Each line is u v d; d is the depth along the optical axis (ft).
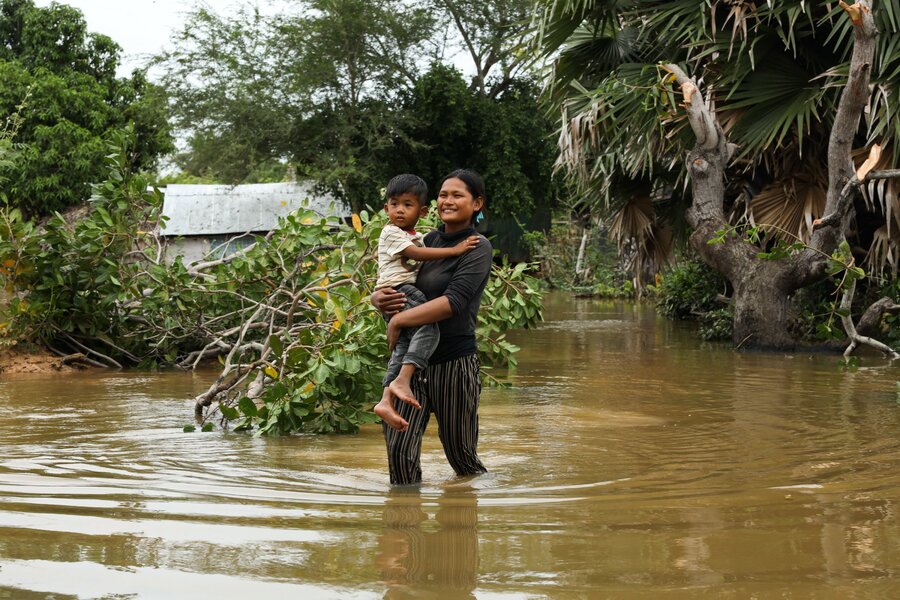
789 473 13.88
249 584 8.30
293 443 17.24
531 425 19.03
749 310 36.22
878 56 32.73
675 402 22.38
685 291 53.57
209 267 29.78
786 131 32.65
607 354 35.17
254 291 28.55
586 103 40.60
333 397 19.13
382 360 20.57
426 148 79.46
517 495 12.49
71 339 30.58
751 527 10.48
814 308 39.04
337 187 81.25
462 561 9.05
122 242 29.63
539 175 86.48
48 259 29.01
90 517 10.80
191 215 84.12
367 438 18.02
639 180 42.65
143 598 7.95
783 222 35.88
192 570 8.73
